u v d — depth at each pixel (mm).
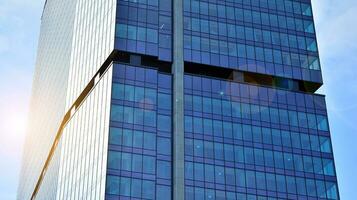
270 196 108688
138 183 101438
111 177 100312
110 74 110625
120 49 113938
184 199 103000
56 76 157625
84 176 109688
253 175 109625
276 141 114812
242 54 122312
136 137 105438
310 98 122312
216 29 122750
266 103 118562
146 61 116375
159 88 112500
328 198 112000
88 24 132500
